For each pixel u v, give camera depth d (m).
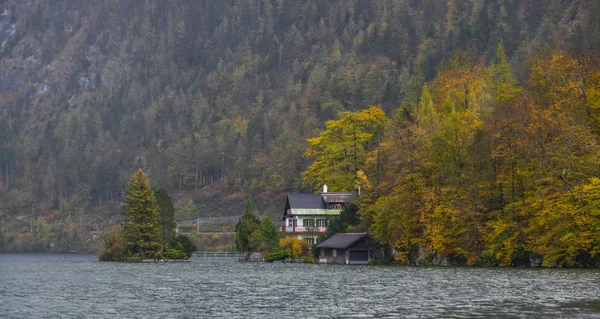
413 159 103.56
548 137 91.31
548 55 125.19
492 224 92.19
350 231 119.50
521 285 62.25
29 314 48.59
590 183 82.75
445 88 121.56
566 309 47.03
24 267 118.88
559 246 85.25
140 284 71.69
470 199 94.81
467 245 95.44
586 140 86.38
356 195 127.75
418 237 102.44
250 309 49.41
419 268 91.88
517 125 92.44
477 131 97.31
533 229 88.19
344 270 91.25
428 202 98.19
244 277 79.88
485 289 59.44
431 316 44.88
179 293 61.06
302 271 90.81
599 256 84.25
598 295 54.28
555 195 84.38
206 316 46.47
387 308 48.59
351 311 47.53
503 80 124.06
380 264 107.94
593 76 94.50
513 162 92.56
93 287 69.06
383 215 104.56
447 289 59.97
